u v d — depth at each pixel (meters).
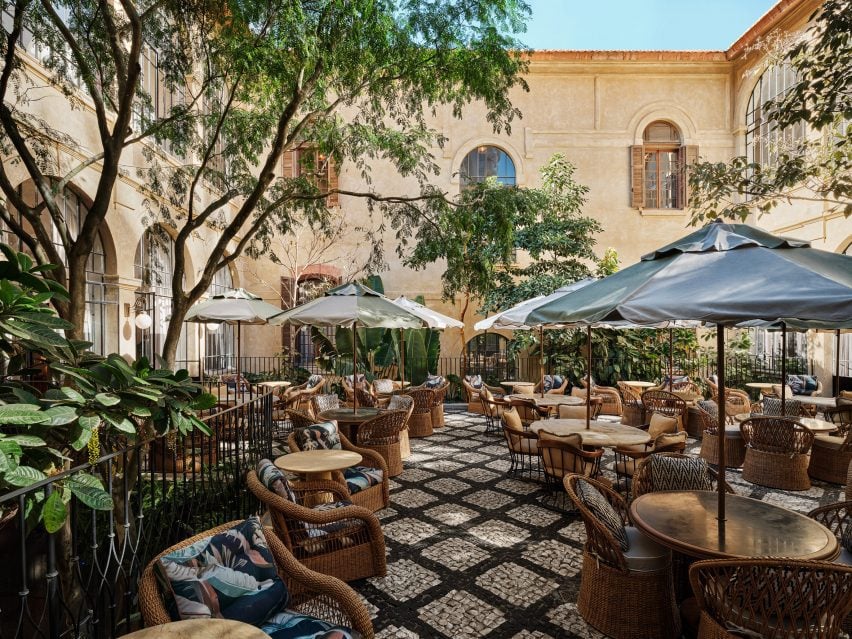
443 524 4.40
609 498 3.47
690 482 3.42
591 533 2.88
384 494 4.76
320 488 3.67
